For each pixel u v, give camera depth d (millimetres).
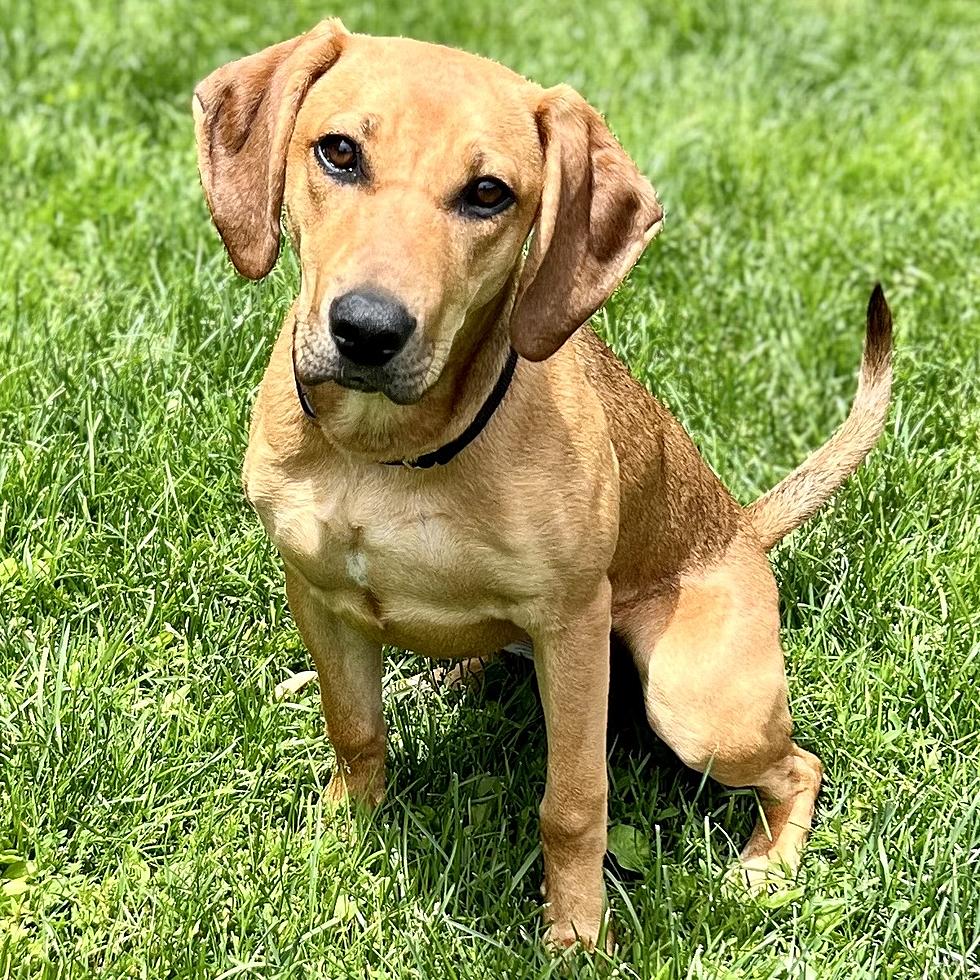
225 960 899
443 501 868
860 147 1716
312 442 878
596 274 858
